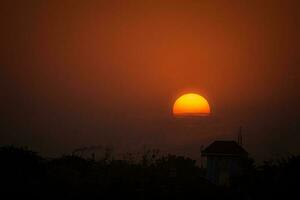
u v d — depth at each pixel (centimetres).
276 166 9225
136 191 9081
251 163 9500
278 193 8675
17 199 8475
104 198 8856
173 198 9362
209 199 9550
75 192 8788
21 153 9344
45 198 8588
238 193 9475
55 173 9144
